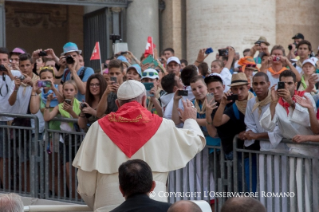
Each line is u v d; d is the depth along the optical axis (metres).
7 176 23.06
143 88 15.35
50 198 21.92
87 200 15.47
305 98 17.55
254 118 18.77
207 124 19.09
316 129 17.50
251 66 25.58
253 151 18.48
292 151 17.95
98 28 41.75
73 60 23.75
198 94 20.06
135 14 40.44
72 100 22.22
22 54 24.73
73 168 21.58
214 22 36.88
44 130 22.08
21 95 23.42
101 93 21.06
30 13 49.84
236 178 18.86
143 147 14.66
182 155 14.99
